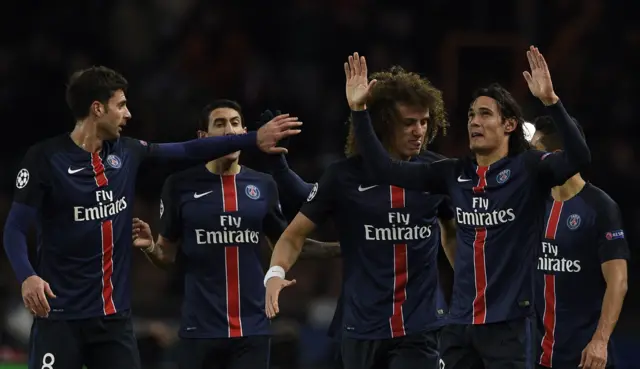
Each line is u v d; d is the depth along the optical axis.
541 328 25.75
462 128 46.69
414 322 22.67
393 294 22.66
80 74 23.11
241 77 54.66
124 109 23.27
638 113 54.81
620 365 41.59
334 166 23.02
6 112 54.41
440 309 24.70
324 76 55.47
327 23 56.34
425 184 22.16
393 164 21.97
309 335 42.88
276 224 26.42
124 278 23.27
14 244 22.08
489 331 21.70
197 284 25.75
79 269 22.73
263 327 25.83
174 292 46.53
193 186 25.98
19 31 56.84
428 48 55.59
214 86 54.62
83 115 22.97
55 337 22.67
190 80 54.91
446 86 49.25
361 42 55.81
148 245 25.41
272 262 22.70
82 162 22.84
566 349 25.44
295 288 46.50
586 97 54.47
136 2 57.22
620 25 56.16
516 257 21.55
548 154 21.52
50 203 22.69
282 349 39.62
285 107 53.66
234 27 56.75
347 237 22.98
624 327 43.09
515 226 21.55
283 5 56.97
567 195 25.42
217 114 26.16
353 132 22.92
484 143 21.80
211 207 25.83
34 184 22.48
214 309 25.61
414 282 22.80
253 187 26.23
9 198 51.66
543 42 54.38
